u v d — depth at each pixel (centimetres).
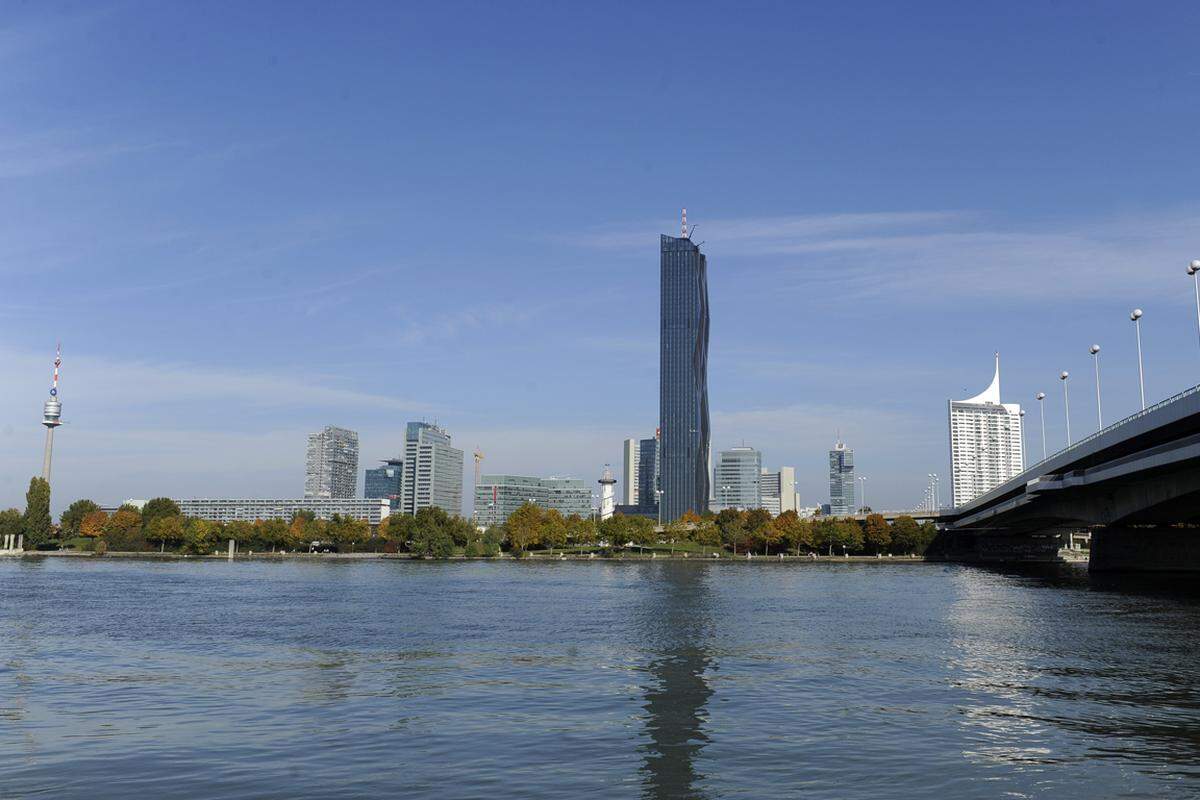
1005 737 4184
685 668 6338
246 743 4119
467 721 4578
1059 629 8669
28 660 6819
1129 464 10906
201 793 3353
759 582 16850
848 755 3866
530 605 11588
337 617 10031
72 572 19838
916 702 5044
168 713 4803
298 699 5212
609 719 4616
